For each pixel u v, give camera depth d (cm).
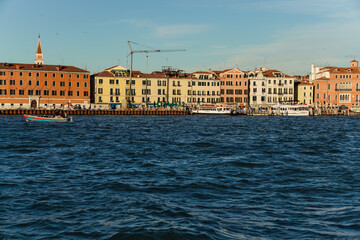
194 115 13125
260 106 14988
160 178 2444
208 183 2297
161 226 1545
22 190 2111
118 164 2969
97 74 13462
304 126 8062
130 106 13238
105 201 1902
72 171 2673
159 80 14138
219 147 4109
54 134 5603
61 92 12662
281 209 1780
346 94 14812
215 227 1542
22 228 1540
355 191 2122
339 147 4234
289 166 2905
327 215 1692
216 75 15100
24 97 12200
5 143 4316
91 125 7838
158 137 5247
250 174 2584
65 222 1605
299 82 16012
